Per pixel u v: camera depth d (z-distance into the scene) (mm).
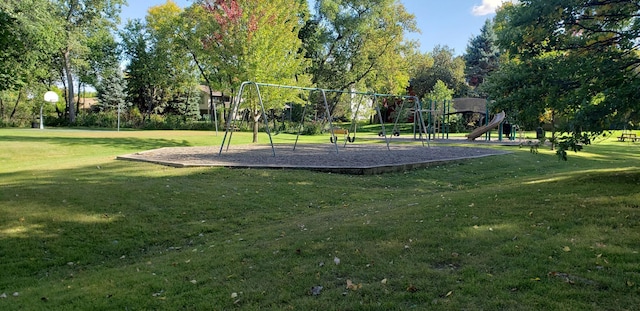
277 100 20484
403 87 45844
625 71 6527
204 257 4582
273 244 4793
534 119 7098
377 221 5352
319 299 3158
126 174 9266
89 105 60219
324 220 6039
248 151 14727
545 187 6785
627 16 6844
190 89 48250
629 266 3295
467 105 35375
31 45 23344
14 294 3885
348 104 41688
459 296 3010
